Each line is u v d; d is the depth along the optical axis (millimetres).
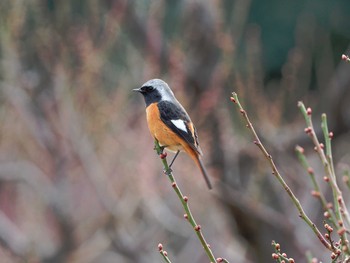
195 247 17047
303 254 15117
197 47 15367
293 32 23641
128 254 16125
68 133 14797
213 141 15031
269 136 14812
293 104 17125
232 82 16234
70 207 15727
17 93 14820
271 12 23750
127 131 15062
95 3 14898
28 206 16922
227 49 15195
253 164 15414
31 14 15164
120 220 15430
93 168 15023
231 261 16906
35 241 15844
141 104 15266
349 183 5371
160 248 5828
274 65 23812
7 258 16562
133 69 15250
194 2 15359
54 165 15367
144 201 15500
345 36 23188
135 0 15617
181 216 16531
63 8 14984
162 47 15484
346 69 15117
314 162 15297
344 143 15711
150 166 14859
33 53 14945
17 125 15289
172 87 14859
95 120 14750
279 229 15133
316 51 21719
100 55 14812
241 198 15078
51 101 14898
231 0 18453
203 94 15188
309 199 15258
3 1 14477
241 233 16031
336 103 15016
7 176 16000
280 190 15656
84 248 16312
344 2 23359
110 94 15555
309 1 23391
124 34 15914
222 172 15133
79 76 14711
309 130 5352
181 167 14625
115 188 15211
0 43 15016
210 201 15898
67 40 14711
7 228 16812
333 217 5020
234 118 15977
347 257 5441
